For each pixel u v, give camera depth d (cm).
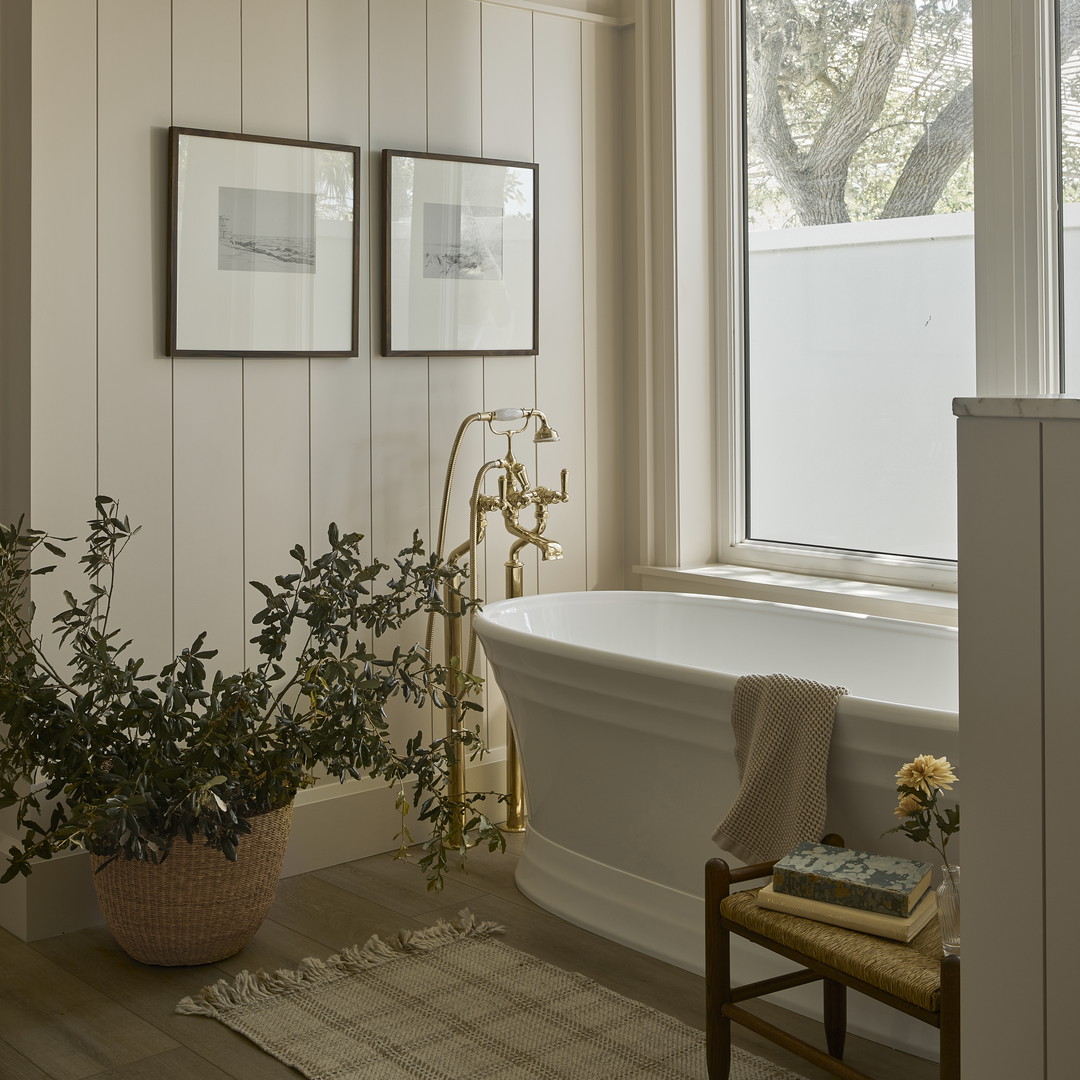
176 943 259
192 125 294
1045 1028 104
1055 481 101
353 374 326
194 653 257
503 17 350
